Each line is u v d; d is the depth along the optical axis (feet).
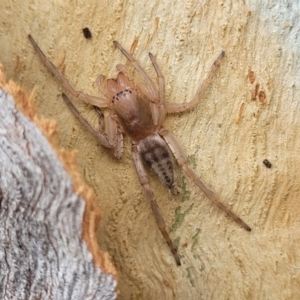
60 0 0.34
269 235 0.35
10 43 0.34
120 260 0.34
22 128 0.31
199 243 0.34
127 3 0.34
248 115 0.34
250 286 0.34
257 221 0.35
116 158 0.34
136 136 0.35
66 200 0.31
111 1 0.34
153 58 0.34
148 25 0.34
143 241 0.34
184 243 0.34
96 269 0.31
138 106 0.34
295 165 0.34
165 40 0.34
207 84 0.34
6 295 0.32
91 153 0.34
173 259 0.34
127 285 0.34
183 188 0.34
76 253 0.31
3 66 0.33
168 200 0.34
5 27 0.34
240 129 0.34
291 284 0.34
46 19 0.34
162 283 0.34
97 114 0.35
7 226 0.31
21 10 0.34
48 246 0.31
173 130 0.35
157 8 0.34
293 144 0.34
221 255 0.34
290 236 0.35
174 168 0.34
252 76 0.34
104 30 0.34
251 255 0.34
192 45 0.34
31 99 0.31
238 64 0.34
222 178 0.34
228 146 0.34
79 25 0.34
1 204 0.31
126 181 0.34
